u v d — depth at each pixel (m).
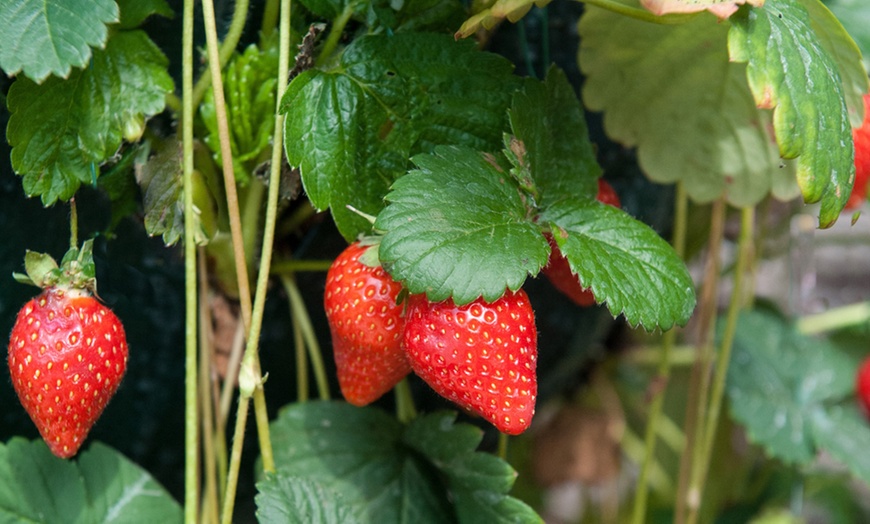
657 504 0.75
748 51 0.41
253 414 0.51
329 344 0.51
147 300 0.49
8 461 0.45
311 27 0.43
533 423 0.68
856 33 0.50
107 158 0.43
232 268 0.48
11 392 0.48
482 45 0.49
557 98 0.46
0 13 0.40
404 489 0.48
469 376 0.41
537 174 0.44
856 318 0.64
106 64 0.43
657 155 0.49
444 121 0.44
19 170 0.43
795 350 0.61
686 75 0.48
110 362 0.42
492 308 0.41
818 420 0.60
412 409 0.49
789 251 0.63
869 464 0.59
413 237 0.40
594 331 0.56
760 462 0.69
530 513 0.45
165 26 0.46
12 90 0.42
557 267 0.46
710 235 0.57
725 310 0.71
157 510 0.47
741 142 0.49
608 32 0.47
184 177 0.42
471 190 0.41
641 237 0.43
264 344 0.50
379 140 0.43
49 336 0.41
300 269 0.49
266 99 0.45
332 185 0.42
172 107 0.45
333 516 0.44
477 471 0.46
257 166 0.46
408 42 0.43
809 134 0.41
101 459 0.47
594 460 0.69
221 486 0.48
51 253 0.47
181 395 0.51
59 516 0.46
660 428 0.73
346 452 0.48
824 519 0.82
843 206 0.41
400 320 0.42
